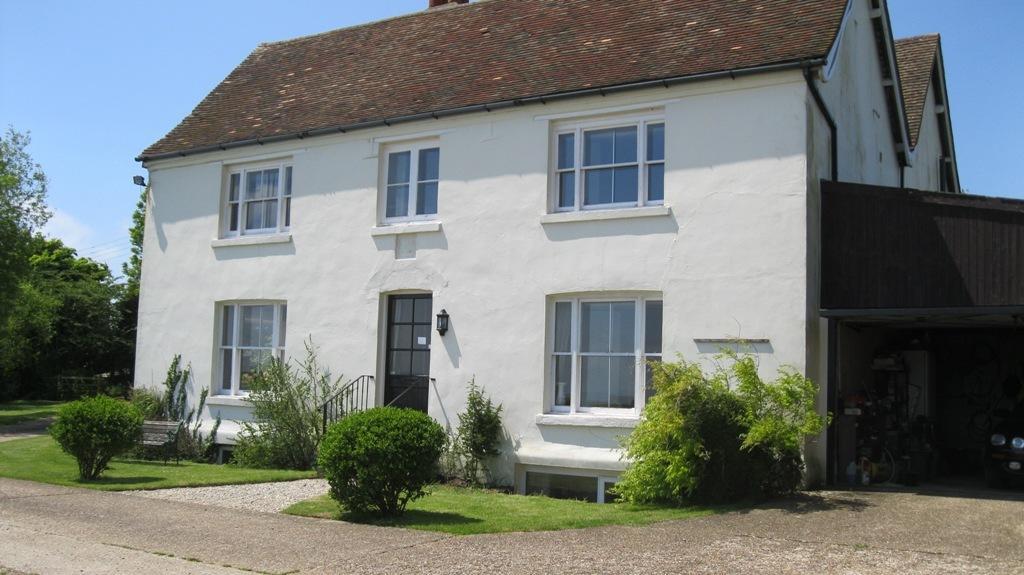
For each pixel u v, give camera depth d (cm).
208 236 1755
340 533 893
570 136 1383
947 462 1617
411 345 1509
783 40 1243
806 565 749
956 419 1648
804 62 1171
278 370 1554
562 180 1384
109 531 892
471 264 1430
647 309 1295
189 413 1730
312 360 1580
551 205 1376
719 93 1245
